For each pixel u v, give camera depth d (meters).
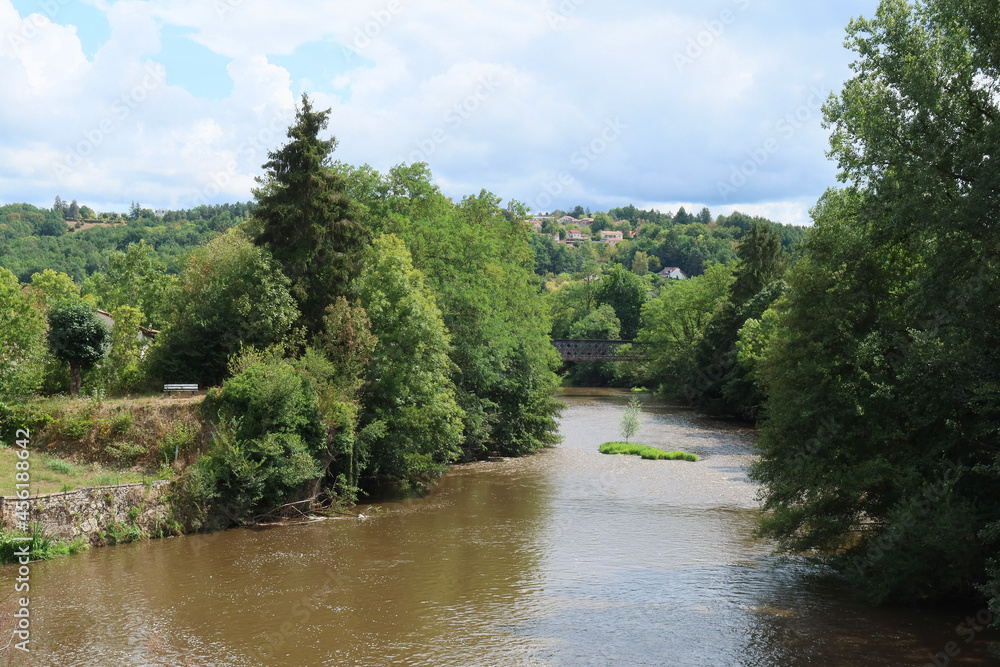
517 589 20.62
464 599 19.70
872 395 20.28
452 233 45.81
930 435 20.31
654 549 25.00
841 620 18.44
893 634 17.48
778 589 20.97
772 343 24.89
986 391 17.20
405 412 33.84
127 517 24.33
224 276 35.00
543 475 39.53
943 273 17.34
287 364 29.80
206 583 20.44
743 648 16.56
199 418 28.00
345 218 35.16
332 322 32.12
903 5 19.75
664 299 96.38
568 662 15.68
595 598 19.97
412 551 24.31
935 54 19.09
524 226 55.78
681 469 41.47
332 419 29.67
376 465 33.22
